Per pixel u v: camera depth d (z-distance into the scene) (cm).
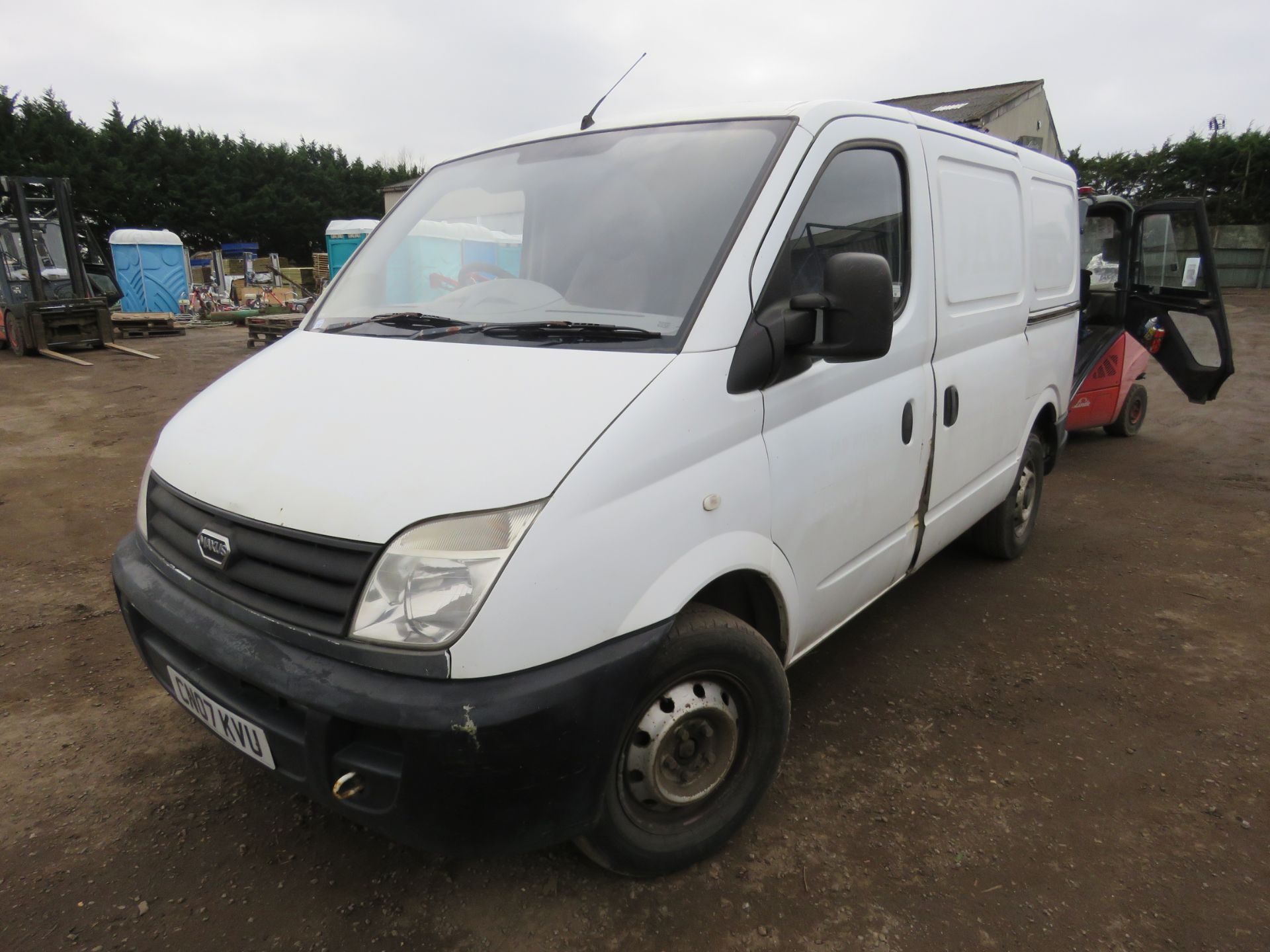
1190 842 245
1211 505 575
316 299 307
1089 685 335
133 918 217
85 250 1827
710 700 220
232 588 197
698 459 205
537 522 175
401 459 186
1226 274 2853
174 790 268
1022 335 391
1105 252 727
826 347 220
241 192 4734
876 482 278
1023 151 402
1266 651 362
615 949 208
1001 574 450
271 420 215
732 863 237
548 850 242
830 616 275
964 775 277
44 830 249
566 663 179
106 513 564
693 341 210
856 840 246
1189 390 682
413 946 209
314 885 229
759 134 250
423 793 173
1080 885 229
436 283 283
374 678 173
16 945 207
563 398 196
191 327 2180
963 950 207
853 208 262
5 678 337
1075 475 659
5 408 957
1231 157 3447
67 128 4216
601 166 271
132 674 341
